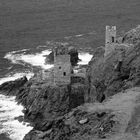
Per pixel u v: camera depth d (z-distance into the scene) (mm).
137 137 190125
